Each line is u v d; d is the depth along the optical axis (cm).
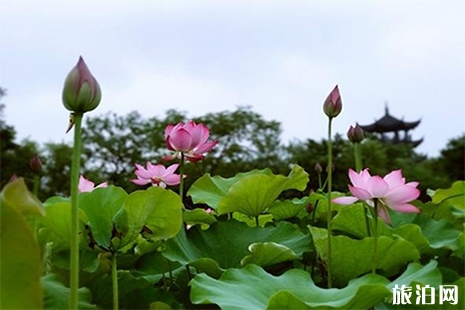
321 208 169
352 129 145
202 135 138
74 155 76
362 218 134
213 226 133
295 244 130
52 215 105
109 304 106
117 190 104
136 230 99
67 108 77
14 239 67
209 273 114
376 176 106
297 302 85
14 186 69
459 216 163
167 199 99
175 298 111
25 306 67
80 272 105
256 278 103
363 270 116
